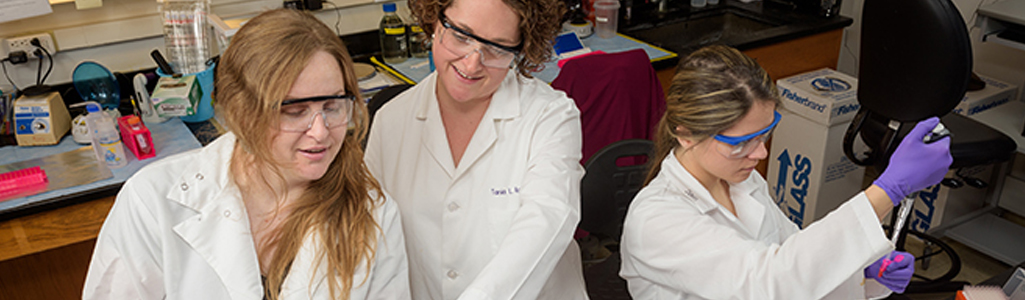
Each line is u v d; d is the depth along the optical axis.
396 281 1.29
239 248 1.17
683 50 3.10
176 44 2.51
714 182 1.36
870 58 2.34
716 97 1.15
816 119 2.92
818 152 2.98
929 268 2.97
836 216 1.12
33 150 2.29
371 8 3.12
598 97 2.31
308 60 0.98
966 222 3.14
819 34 3.36
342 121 1.07
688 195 1.30
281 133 1.03
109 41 2.66
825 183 3.05
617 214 1.85
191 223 1.16
